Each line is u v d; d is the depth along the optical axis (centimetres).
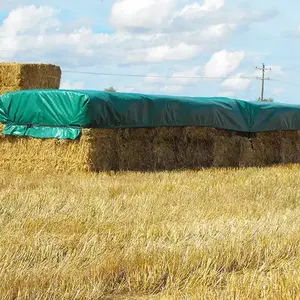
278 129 3356
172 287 885
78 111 2425
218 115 3048
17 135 2552
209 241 1112
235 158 3128
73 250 1049
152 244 1074
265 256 1055
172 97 2859
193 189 1873
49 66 3038
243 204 1619
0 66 2881
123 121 2592
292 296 816
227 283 905
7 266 916
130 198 1612
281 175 2317
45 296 803
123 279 912
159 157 2781
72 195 1628
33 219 1278
